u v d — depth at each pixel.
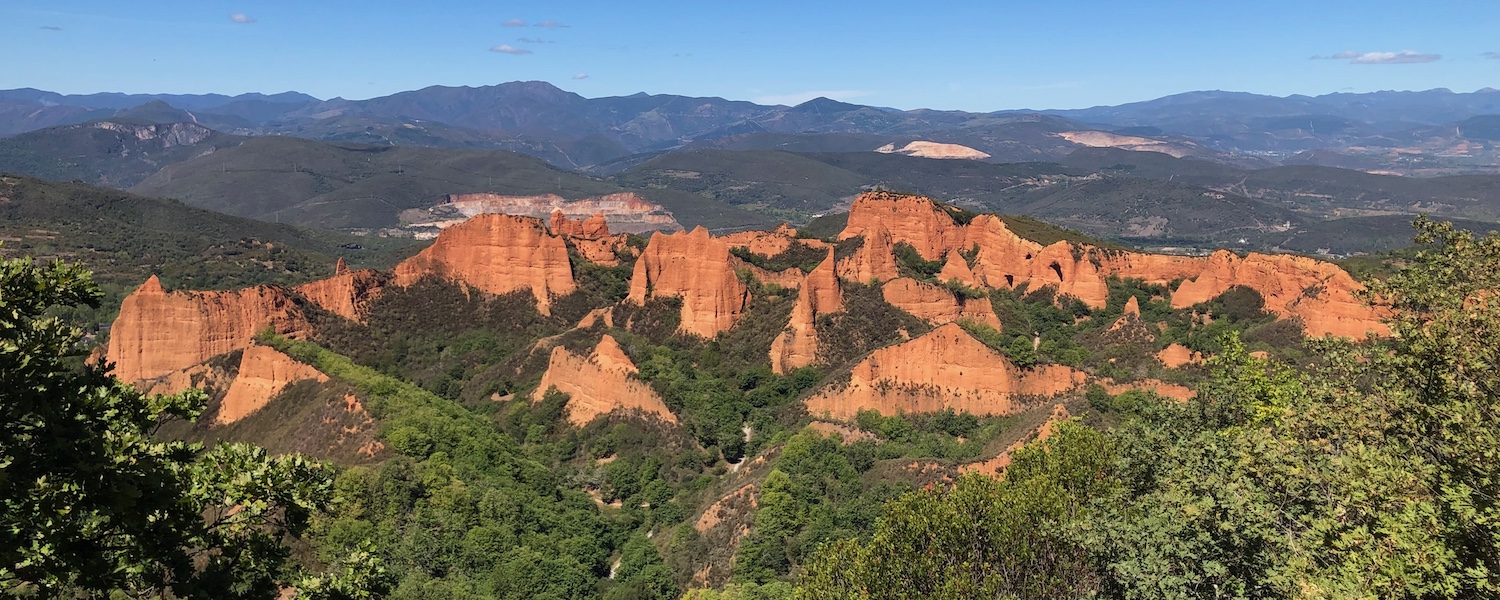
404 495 64.75
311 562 55.44
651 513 76.62
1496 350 31.61
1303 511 30.89
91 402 22.98
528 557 60.78
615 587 62.00
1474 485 27.06
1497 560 25.27
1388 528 26.16
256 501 25.75
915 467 71.56
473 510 66.00
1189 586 30.45
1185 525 31.27
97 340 113.56
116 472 21.44
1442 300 35.47
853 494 69.88
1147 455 40.72
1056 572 38.41
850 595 39.38
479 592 56.88
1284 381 46.03
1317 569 27.05
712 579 61.47
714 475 83.44
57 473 21.38
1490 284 35.66
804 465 74.06
